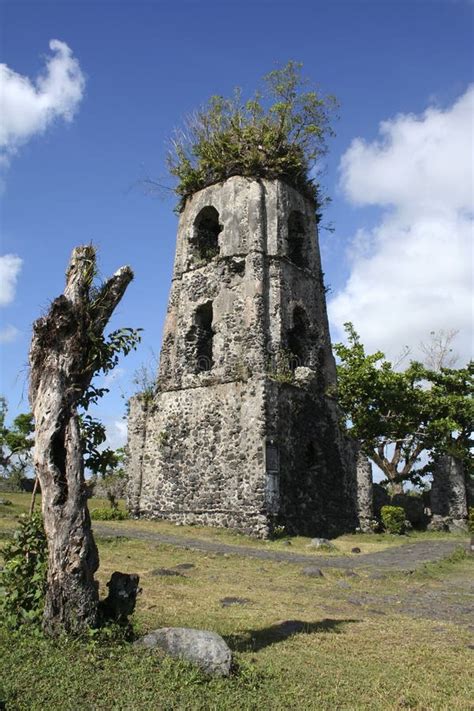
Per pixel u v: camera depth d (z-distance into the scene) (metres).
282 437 22.27
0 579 7.31
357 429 29.64
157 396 25.53
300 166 26.66
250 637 7.93
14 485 37.47
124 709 5.14
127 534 18.58
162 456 24.39
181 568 13.52
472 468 32.09
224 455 22.36
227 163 26.42
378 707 5.68
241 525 21.00
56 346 7.38
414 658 7.40
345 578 13.53
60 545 6.76
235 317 24.09
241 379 22.75
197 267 26.12
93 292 7.70
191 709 5.26
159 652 6.38
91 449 7.77
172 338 26.12
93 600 6.79
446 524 29.14
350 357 30.95
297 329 26.16
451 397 30.91
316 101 26.80
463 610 10.79
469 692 6.22
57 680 5.58
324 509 23.44
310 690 6.03
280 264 24.84
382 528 26.22
